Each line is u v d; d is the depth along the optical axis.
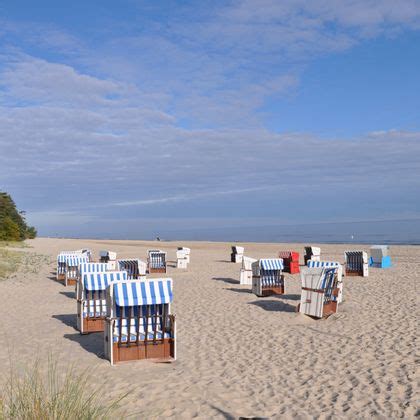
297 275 23.61
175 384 8.09
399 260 31.34
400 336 10.70
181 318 13.35
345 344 10.34
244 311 14.20
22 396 6.00
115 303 9.56
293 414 6.84
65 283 21.09
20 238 67.38
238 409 7.03
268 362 9.31
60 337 11.47
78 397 6.11
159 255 25.80
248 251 46.38
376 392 7.58
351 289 17.88
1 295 18.12
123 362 9.28
